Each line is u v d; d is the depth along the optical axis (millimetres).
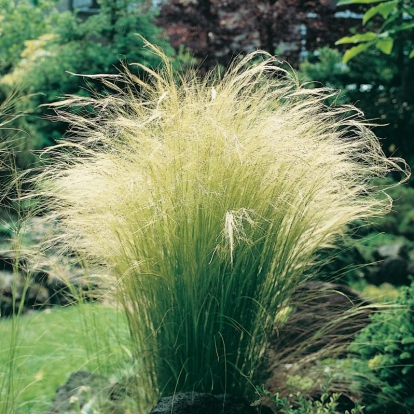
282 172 3584
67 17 12508
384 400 4137
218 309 3570
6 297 6570
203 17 14031
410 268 8703
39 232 4363
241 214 3369
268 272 3701
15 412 3910
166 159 3535
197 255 3496
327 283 4293
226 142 3469
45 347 4973
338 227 4035
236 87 3926
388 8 4973
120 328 4410
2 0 17562
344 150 3891
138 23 12102
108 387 3936
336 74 14438
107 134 3896
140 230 3559
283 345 4426
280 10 14102
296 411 3496
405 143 13891
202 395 3367
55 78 11328
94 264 4109
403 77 14344
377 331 4438
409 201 10320
